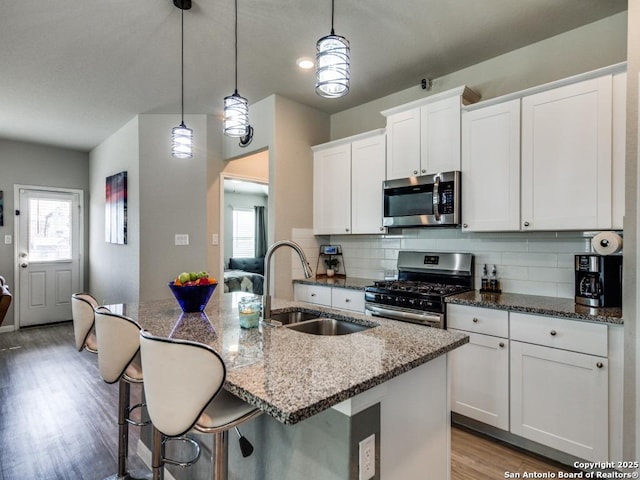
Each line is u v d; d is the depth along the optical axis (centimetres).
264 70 311
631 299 179
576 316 196
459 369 244
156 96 365
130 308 214
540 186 238
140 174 411
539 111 239
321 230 383
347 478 106
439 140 288
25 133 484
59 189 554
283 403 90
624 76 207
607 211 212
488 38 263
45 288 544
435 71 311
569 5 227
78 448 227
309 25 246
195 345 106
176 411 110
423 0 221
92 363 375
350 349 134
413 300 267
